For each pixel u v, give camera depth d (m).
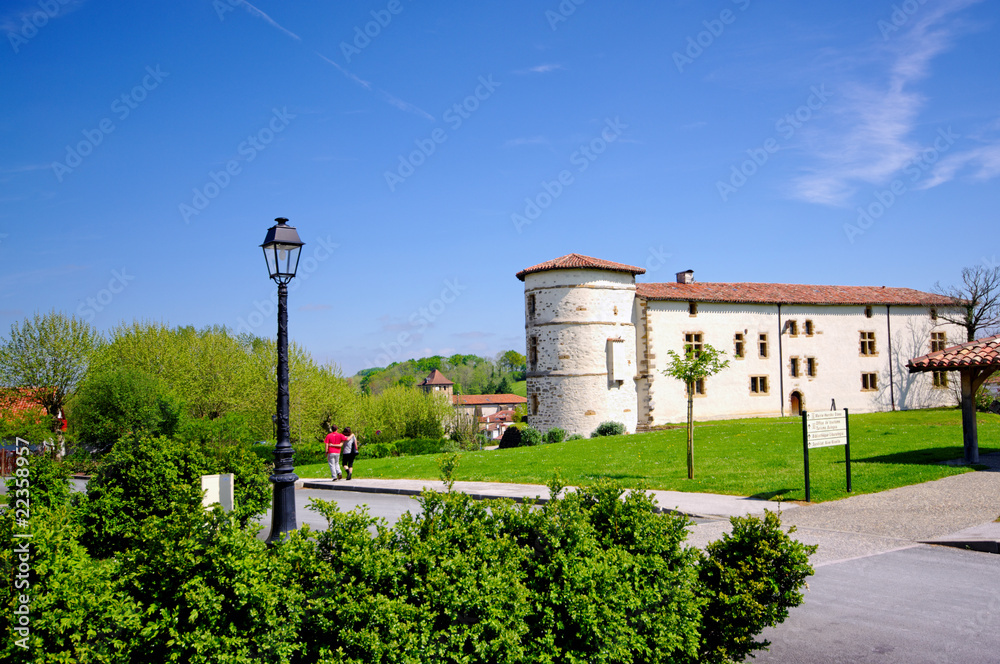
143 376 33.69
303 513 14.87
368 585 4.63
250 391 44.12
